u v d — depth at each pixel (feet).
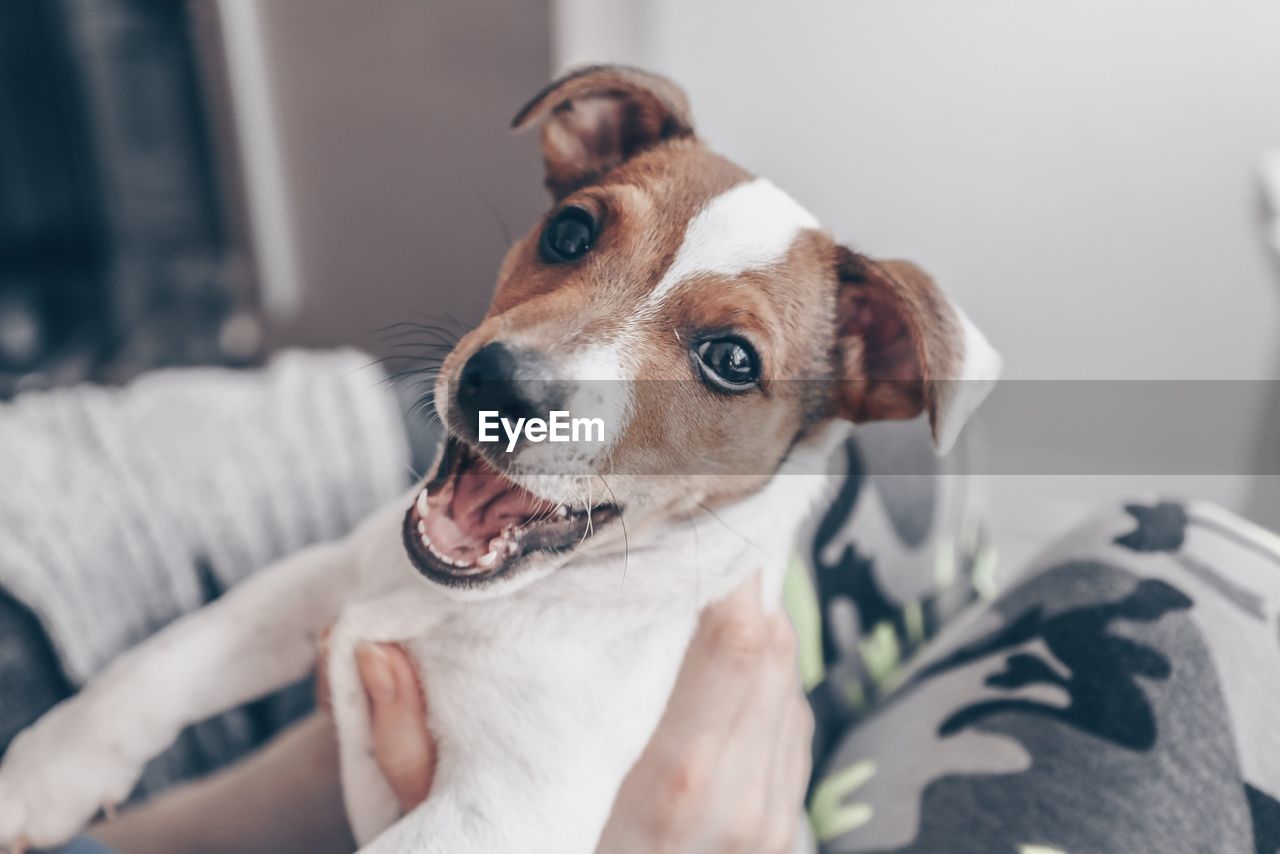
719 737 0.83
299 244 2.30
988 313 2.31
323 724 0.95
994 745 0.85
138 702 0.82
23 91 2.28
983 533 1.43
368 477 1.17
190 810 0.95
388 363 1.31
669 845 0.81
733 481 0.85
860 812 0.91
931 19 2.14
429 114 2.09
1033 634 0.91
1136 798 0.77
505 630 0.80
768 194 0.88
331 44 2.09
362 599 0.85
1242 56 1.97
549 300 0.81
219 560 1.08
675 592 0.84
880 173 2.29
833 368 0.88
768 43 2.24
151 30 2.26
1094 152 2.13
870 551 1.16
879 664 1.14
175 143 2.39
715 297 0.82
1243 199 2.06
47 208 2.37
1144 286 2.19
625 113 0.95
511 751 0.78
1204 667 0.81
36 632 0.94
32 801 0.81
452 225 2.16
